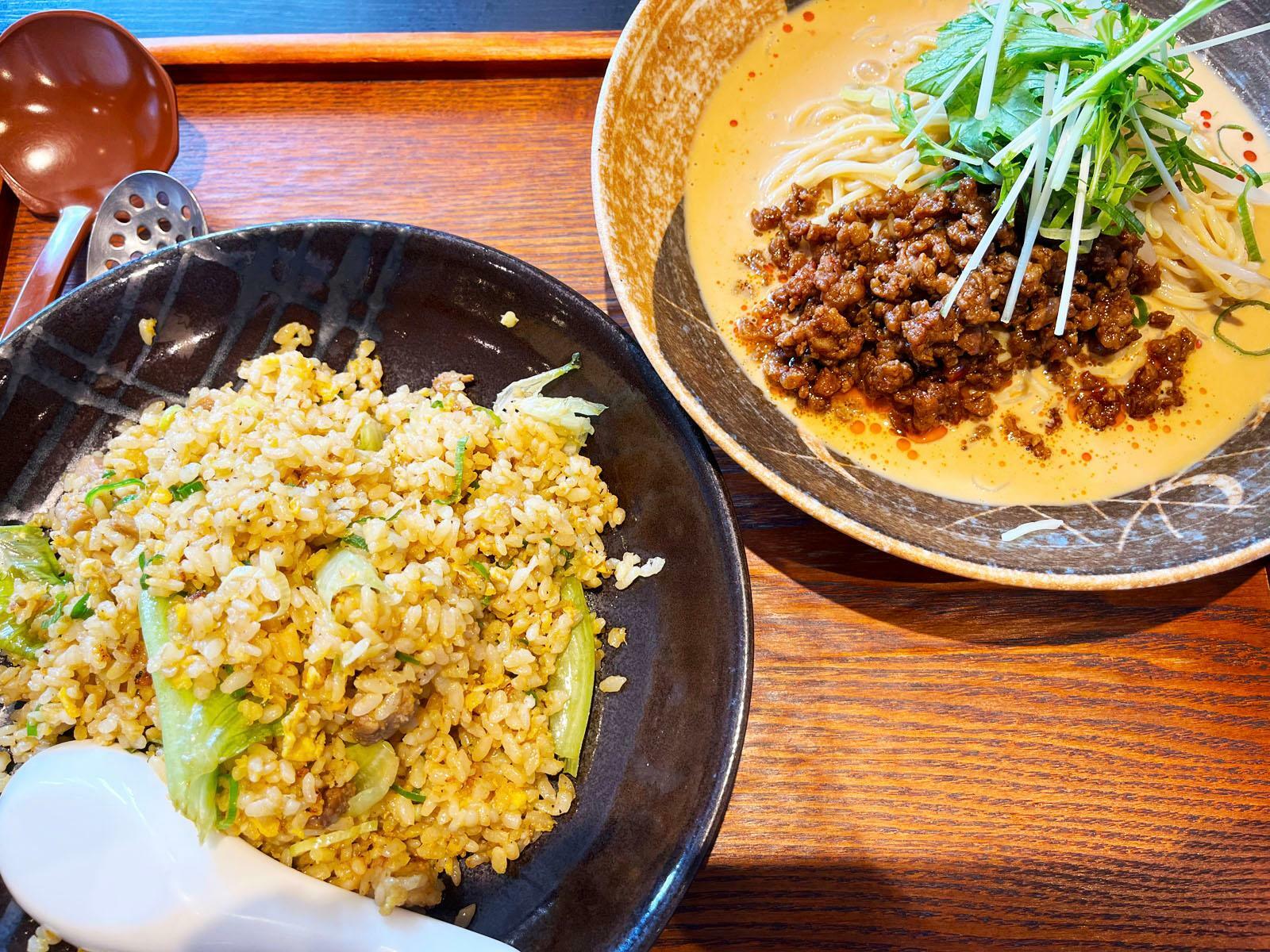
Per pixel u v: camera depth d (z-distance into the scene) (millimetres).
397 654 297
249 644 283
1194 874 314
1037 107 360
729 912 307
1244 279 373
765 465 323
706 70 405
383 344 365
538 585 326
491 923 300
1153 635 341
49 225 393
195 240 333
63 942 284
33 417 328
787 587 347
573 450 351
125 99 392
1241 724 330
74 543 319
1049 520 341
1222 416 363
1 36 373
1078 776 324
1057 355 366
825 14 424
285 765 282
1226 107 412
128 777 290
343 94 424
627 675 329
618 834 304
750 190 403
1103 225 355
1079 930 308
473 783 309
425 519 318
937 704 332
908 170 386
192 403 347
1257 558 310
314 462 316
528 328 352
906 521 333
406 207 402
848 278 349
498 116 422
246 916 278
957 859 314
